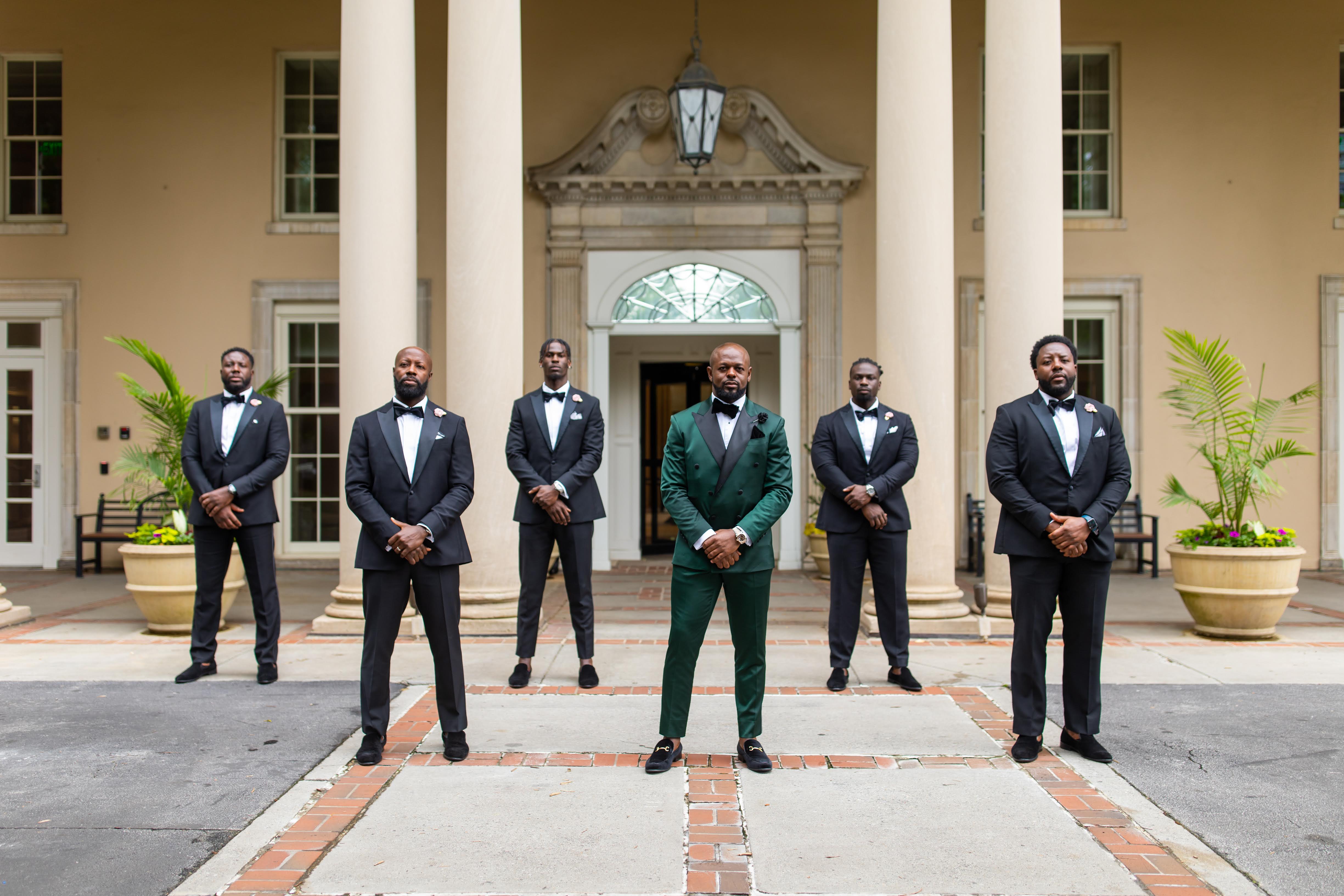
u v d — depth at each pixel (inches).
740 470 143.3
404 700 185.6
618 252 401.7
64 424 403.2
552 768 145.8
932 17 245.0
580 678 199.8
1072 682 152.2
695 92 324.5
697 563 143.7
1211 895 104.3
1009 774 143.7
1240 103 401.4
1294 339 398.6
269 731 165.2
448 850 115.6
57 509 406.3
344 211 248.8
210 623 205.9
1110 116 405.7
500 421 249.4
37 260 405.4
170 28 407.8
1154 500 398.0
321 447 409.1
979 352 401.7
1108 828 122.8
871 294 399.9
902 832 121.4
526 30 406.9
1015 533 152.0
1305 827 123.2
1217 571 244.2
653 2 406.3
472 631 245.9
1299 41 401.1
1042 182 240.8
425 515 149.7
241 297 405.7
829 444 201.5
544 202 402.9
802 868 110.6
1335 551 396.5
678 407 440.8
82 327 404.8
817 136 405.1
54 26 407.8
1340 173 402.6
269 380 314.0
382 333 246.8
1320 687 195.9
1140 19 402.6
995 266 243.9
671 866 111.1
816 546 378.0
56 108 415.2
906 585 198.5
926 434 247.9
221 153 406.9
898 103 245.3
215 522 202.2
